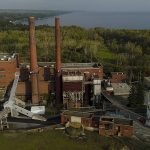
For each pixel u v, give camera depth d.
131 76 110.75
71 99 86.69
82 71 94.38
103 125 68.81
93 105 87.88
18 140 65.88
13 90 83.19
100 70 96.25
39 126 73.00
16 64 96.25
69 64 103.00
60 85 88.25
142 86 87.56
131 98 84.38
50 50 162.38
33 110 81.25
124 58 146.88
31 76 85.88
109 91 96.19
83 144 64.19
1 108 84.31
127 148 62.28
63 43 173.12
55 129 70.94
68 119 73.12
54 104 88.56
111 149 61.62
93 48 163.50
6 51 160.38
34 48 84.44
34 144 64.31
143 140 65.94
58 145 63.91
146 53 161.38
